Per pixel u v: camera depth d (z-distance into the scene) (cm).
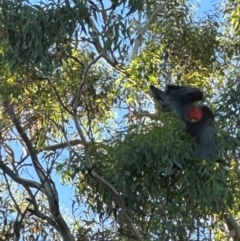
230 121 925
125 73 972
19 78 943
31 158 969
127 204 851
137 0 796
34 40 784
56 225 953
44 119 1025
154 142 820
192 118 746
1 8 796
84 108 1026
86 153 818
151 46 1020
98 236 914
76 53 995
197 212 848
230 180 883
